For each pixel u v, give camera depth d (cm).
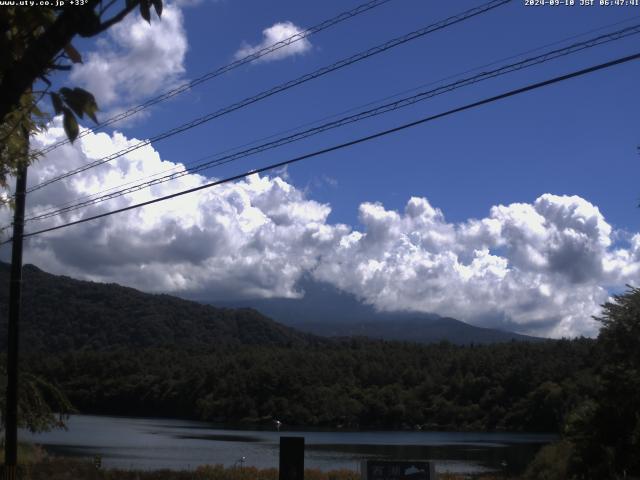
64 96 419
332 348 18550
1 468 2098
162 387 14725
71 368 15375
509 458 6519
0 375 2995
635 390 2708
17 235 2177
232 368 14662
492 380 13512
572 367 12019
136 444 7469
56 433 9006
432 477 1394
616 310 2789
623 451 2675
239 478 3341
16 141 652
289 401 13800
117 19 415
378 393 13950
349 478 3497
